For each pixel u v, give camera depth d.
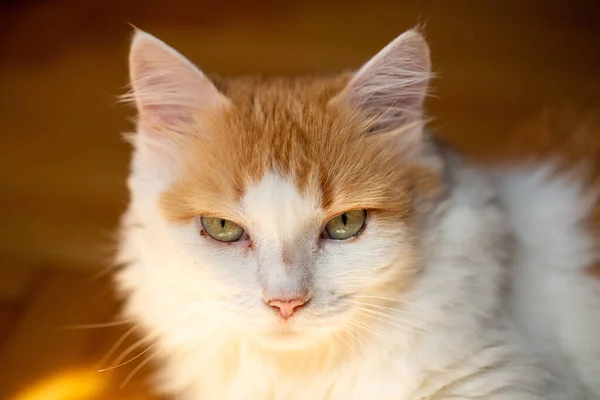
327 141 0.46
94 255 0.61
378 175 0.46
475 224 0.47
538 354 0.48
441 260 0.47
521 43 0.77
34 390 0.53
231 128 0.46
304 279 0.45
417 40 0.47
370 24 0.79
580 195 0.53
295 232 0.45
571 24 0.80
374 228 0.46
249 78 0.50
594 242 0.52
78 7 0.81
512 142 0.58
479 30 0.79
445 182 0.48
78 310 0.57
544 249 0.51
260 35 0.78
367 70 0.47
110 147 0.67
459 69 0.74
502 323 0.48
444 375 0.47
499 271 0.48
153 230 0.47
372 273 0.46
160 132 0.47
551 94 0.71
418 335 0.47
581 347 0.51
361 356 0.47
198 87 0.47
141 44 0.46
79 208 0.63
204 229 0.46
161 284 0.47
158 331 0.49
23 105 0.70
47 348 0.55
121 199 0.64
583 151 0.55
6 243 0.61
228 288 0.46
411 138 0.47
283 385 0.48
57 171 0.66
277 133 0.46
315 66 0.73
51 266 0.60
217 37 0.77
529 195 0.52
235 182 0.46
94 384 0.54
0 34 0.77
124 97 0.53
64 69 0.73
